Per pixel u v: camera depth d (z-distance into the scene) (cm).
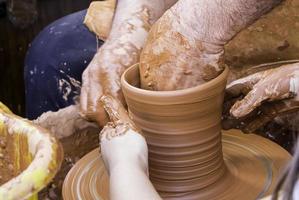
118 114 105
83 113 118
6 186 85
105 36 175
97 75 124
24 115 300
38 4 327
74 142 150
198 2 94
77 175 112
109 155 94
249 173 106
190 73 97
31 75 198
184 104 94
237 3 90
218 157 103
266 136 144
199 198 101
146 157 94
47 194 133
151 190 84
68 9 324
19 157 108
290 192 53
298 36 141
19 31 315
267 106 107
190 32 95
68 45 191
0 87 310
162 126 97
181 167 100
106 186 107
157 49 98
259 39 144
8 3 313
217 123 100
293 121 142
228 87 110
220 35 94
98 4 184
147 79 100
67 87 191
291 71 101
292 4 137
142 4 141
